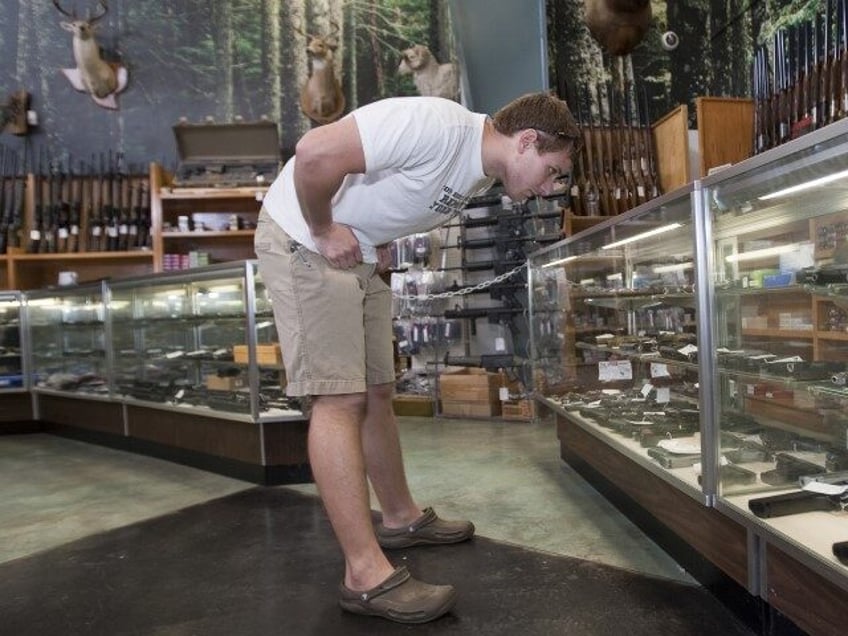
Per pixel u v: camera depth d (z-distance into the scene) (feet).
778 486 5.35
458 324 17.24
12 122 19.10
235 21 19.77
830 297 4.96
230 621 5.77
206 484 10.73
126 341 13.88
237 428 10.98
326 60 18.45
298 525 8.42
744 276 5.52
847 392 4.89
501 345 17.44
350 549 5.80
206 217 17.75
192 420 12.00
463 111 5.57
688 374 6.44
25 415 16.67
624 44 16.07
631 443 7.55
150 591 6.51
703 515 5.84
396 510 7.41
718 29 17.51
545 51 16.42
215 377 11.43
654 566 6.57
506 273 16.29
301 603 6.08
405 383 17.93
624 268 8.07
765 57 12.88
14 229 18.52
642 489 7.31
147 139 19.76
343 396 5.88
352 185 5.66
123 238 18.24
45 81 19.54
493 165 5.57
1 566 7.34
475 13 18.02
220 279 11.13
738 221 5.49
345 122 5.07
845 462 5.07
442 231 17.70
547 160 5.50
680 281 6.38
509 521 8.16
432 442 13.52
